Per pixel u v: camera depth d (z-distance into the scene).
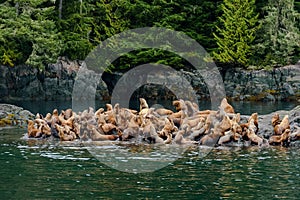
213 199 18.61
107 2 69.25
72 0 69.44
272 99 62.78
